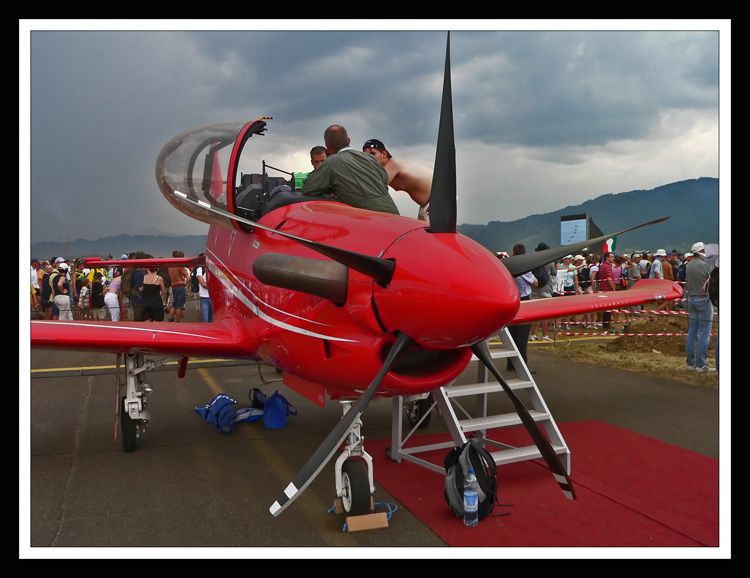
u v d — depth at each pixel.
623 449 4.22
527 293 7.48
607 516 3.11
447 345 2.57
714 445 4.30
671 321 10.64
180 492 3.46
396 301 2.53
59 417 5.13
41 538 2.84
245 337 3.83
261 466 3.92
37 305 11.85
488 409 5.48
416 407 4.68
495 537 2.88
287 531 2.96
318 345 3.00
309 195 3.63
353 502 2.98
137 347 3.74
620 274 12.36
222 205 3.74
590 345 9.08
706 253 6.79
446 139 2.63
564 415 5.16
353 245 2.76
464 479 3.05
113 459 4.04
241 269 3.80
